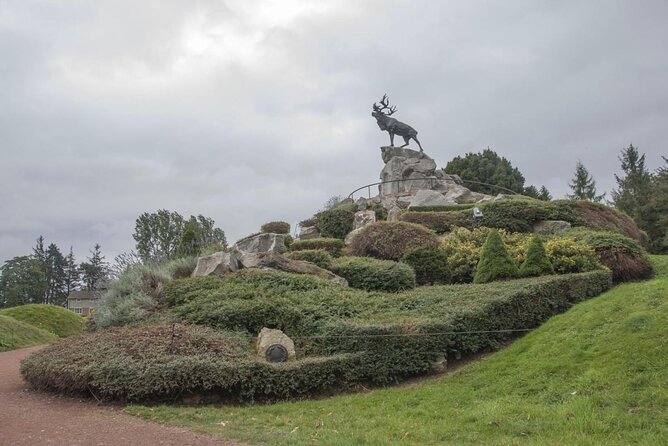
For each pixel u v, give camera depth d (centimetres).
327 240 2373
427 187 3422
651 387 775
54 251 9475
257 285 1491
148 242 3105
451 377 1042
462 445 680
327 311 1288
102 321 1405
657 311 999
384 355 1066
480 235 2161
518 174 5712
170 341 1052
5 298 7719
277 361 1090
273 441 716
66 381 980
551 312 1305
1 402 962
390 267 1673
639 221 4222
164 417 841
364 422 806
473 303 1220
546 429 718
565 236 2005
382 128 3878
